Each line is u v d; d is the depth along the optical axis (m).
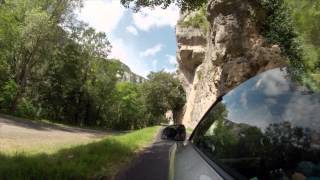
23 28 47.31
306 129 1.84
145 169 11.73
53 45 49.97
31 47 49.00
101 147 15.98
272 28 33.19
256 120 2.37
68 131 44.91
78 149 15.18
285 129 1.97
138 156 15.20
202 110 53.34
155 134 31.36
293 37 29.47
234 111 2.89
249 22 36.88
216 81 44.09
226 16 39.56
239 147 2.43
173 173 3.19
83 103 82.62
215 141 3.03
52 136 31.47
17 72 52.97
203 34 74.00
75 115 82.06
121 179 10.09
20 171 8.64
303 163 1.73
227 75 39.66
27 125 40.69
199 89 61.75
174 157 3.94
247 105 2.67
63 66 72.75
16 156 12.19
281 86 2.30
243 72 37.72
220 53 40.56
